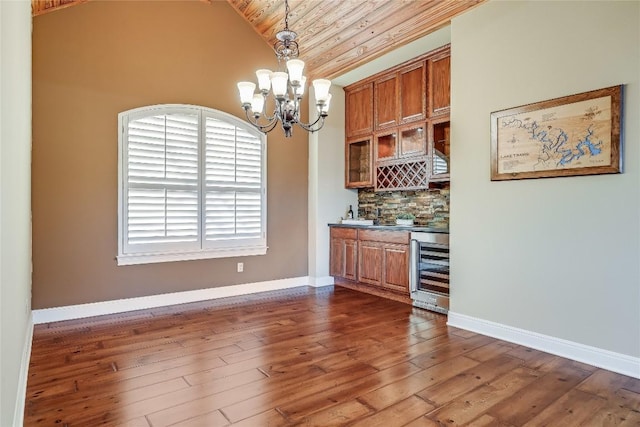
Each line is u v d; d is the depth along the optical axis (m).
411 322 3.59
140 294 4.04
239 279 4.72
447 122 4.16
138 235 4.00
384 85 4.89
